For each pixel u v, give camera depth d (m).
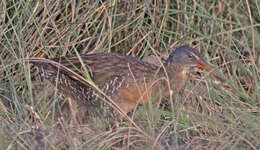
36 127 19.19
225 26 25.59
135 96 20.42
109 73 20.56
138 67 20.59
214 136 18.92
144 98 20.55
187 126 19.34
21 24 22.83
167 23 25.61
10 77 21.89
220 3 25.61
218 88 22.53
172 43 25.02
